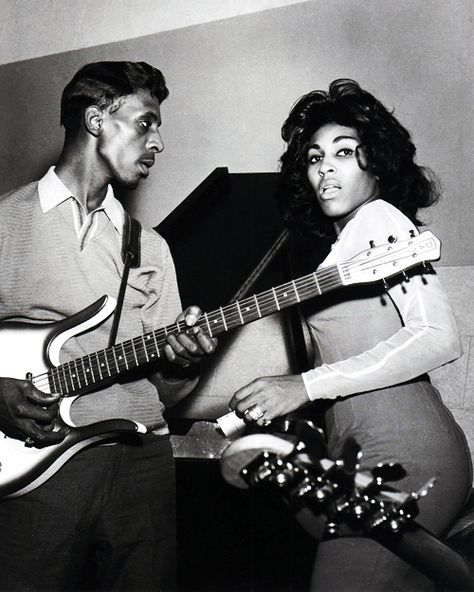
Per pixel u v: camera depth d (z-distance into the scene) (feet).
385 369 5.25
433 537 4.22
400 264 5.29
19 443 6.16
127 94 6.61
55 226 6.45
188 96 13.21
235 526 7.79
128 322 6.70
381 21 11.87
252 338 12.10
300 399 5.37
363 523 4.18
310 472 4.16
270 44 12.64
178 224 10.97
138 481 6.46
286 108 12.54
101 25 14.01
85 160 6.57
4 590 6.10
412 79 11.66
